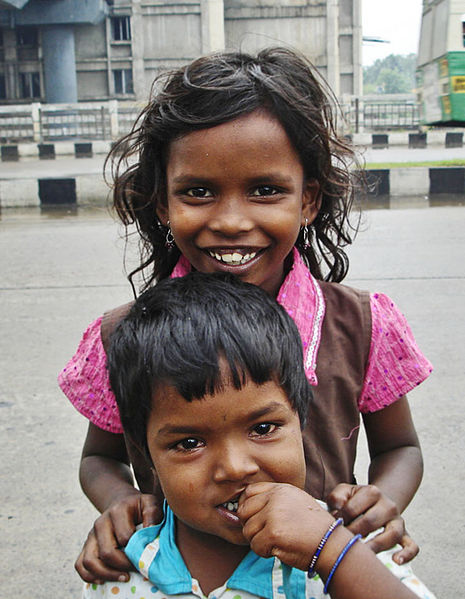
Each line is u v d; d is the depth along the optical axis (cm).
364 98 1970
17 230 745
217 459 109
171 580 119
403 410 154
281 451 112
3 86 2275
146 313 117
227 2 2341
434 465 256
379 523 124
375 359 147
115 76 2333
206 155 127
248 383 108
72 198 981
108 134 1964
